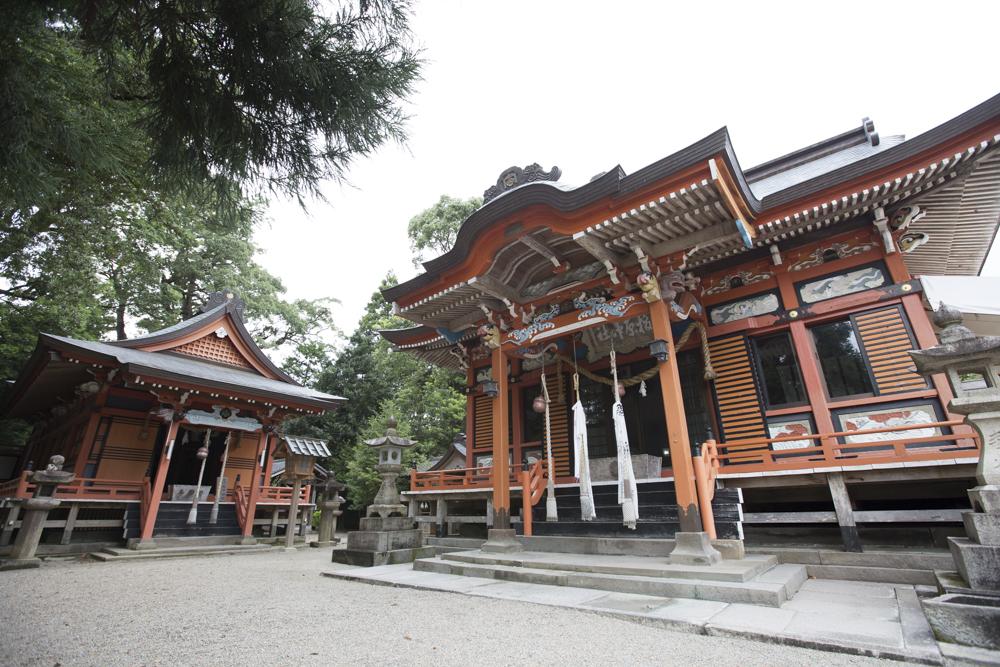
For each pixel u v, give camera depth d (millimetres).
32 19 3521
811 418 8531
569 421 11883
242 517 15539
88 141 4453
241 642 4191
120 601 6242
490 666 3492
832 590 5801
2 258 13492
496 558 7641
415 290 10141
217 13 3596
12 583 8016
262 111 4102
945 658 3439
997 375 4707
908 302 8062
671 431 7281
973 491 4551
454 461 22531
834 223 8750
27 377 15602
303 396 16844
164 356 16562
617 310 8539
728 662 3516
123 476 15844
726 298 9812
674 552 6469
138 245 15484
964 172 7285
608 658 3627
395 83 4188
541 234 8797
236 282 25547
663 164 6855
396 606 5582
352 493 24062
